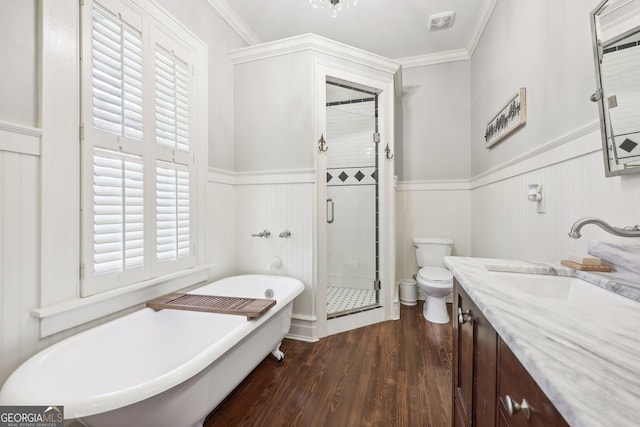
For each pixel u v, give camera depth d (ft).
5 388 2.83
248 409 4.69
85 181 4.25
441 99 10.10
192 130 6.45
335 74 7.54
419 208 10.36
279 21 8.22
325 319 7.47
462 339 3.43
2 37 3.43
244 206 8.01
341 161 9.30
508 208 6.31
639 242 2.98
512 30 6.10
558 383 1.18
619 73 3.07
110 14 4.59
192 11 6.57
